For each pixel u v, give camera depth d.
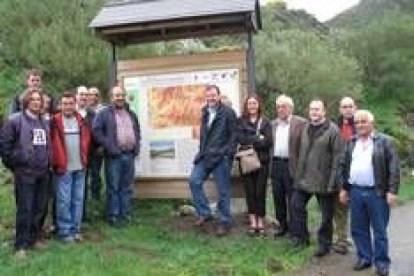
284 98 4.73
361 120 4.06
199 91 5.34
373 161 4.02
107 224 4.89
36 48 8.12
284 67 11.87
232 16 5.13
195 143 5.34
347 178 4.18
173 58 5.42
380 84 17.83
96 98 5.11
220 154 4.82
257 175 4.86
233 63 5.29
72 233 4.48
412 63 17.98
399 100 17.84
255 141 4.79
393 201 3.94
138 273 3.77
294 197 4.55
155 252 4.27
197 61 5.36
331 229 4.45
